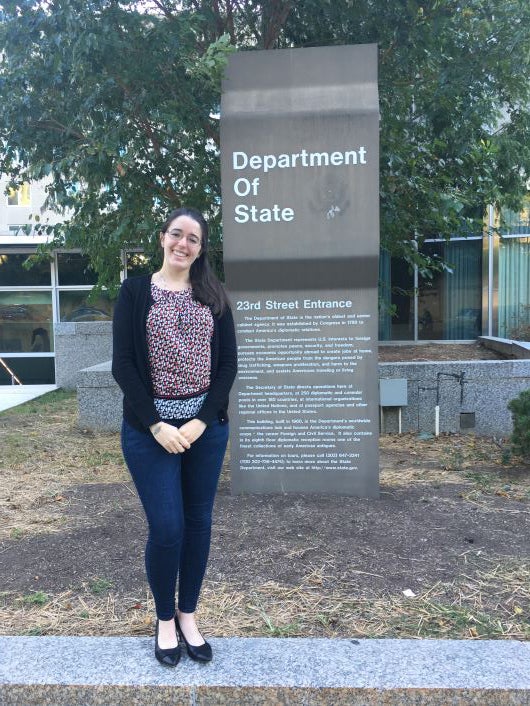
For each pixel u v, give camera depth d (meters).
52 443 7.12
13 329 13.75
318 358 4.75
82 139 5.82
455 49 6.48
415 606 3.19
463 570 3.55
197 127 6.09
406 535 4.01
